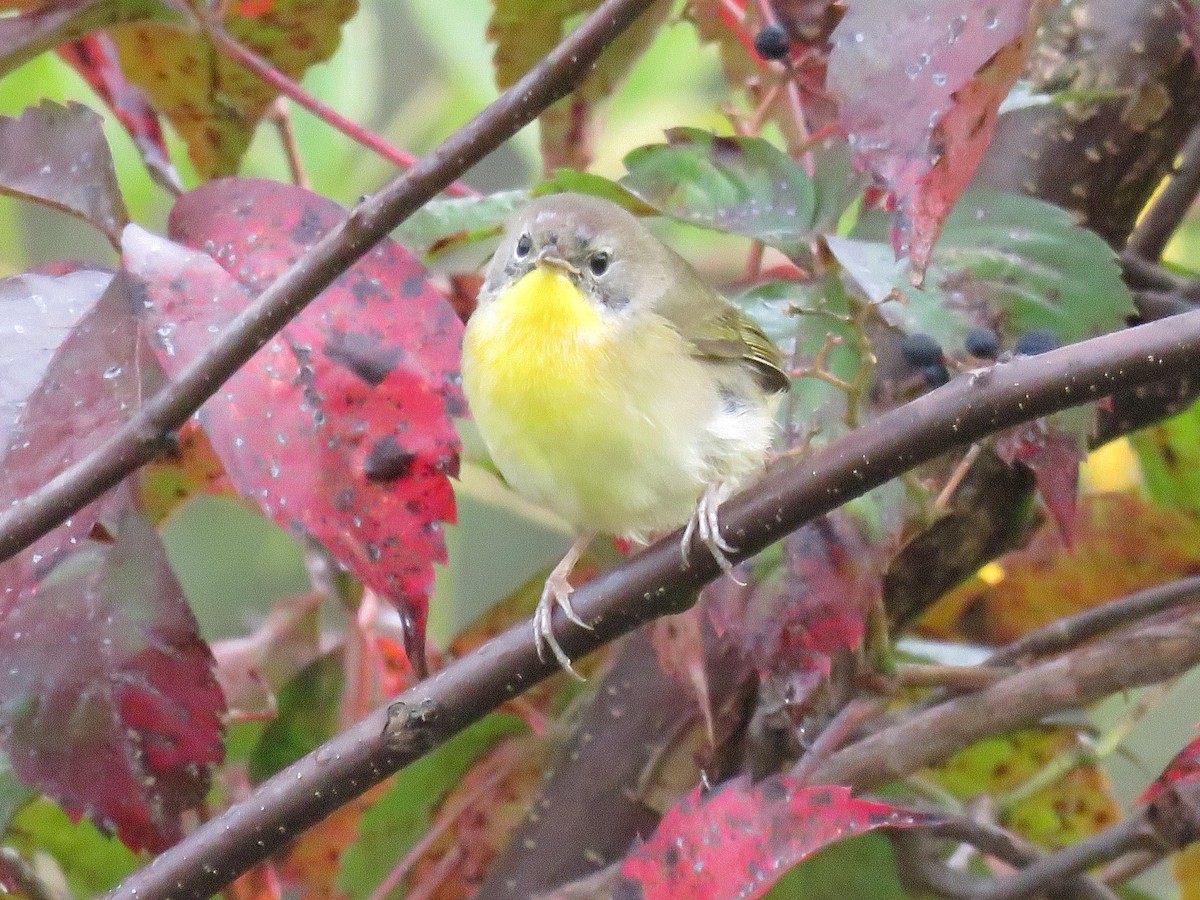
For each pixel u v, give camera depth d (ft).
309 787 4.41
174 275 4.42
